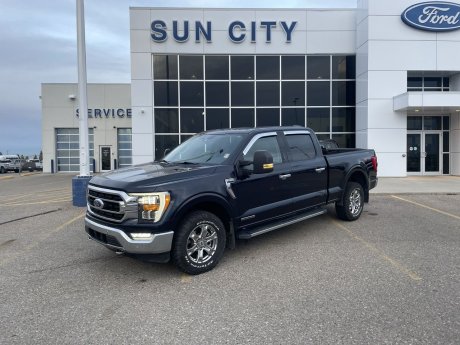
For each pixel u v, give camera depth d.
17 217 8.90
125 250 4.52
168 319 3.67
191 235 4.77
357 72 18.19
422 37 16.98
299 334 3.35
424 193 11.93
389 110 17.12
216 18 17.84
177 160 5.91
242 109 18.34
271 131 6.11
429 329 3.39
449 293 4.16
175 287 4.46
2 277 4.87
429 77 18.31
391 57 16.95
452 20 16.86
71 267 5.23
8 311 3.88
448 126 18.64
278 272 4.90
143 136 17.97
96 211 5.03
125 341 3.28
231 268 5.07
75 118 28.64
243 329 3.46
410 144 18.64
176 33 17.72
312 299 4.06
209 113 18.31
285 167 6.04
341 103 18.58
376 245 6.09
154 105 18.16
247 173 5.36
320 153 6.96
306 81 18.42
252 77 18.31
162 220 4.48
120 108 28.58
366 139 17.22
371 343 3.18
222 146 5.70
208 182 4.92
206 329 3.47
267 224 5.83
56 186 17.38
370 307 3.85
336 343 3.19
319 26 18.14
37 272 5.04
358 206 7.91
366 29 17.00
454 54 17.08
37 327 3.54
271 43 18.02
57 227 7.76
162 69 18.06
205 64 18.17
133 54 17.73
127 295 4.25
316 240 6.41
